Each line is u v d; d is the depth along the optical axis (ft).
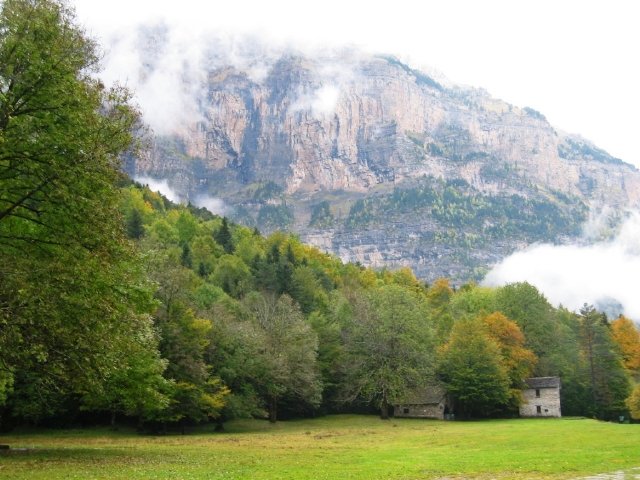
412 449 146.30
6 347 84.94
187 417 227.61
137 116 103.19
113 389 130.72
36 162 88.94
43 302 84.23
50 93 89.86
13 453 115.24
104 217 93.09
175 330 197.36
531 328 384.47
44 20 91.35
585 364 368.07
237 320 280.31
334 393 312.29
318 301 404.16
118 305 98.17
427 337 310.65
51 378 105.29
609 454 125.08
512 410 341.00
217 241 557.74
